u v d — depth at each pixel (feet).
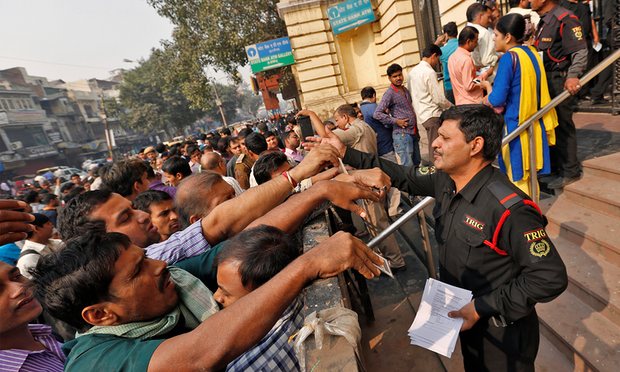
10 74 115.96
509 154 9.25
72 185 27.78
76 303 2.98
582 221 8.45
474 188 4.59
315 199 4.32
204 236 4.92
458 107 4.70
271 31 49.34
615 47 12.89
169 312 3.55
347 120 12.13
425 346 4.54
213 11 46.39
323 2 34.65
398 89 14.97
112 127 157.79
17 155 105.40
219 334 2.40
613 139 10.89
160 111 146.10
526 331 4.78
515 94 8.71
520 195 4.30
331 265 2.62
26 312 5.13
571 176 9.67
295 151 16.38
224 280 3.41
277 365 3.58
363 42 36.45
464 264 4.78
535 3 9.83
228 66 51.11
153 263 3.53
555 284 3.89
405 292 10.17
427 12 25.99
